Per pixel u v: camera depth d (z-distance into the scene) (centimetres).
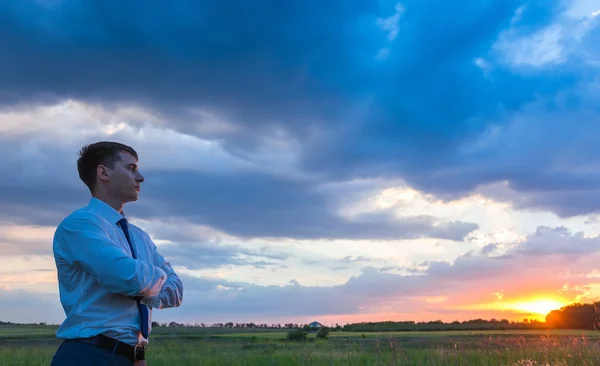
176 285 240
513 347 1052
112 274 200
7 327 8162
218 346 2273
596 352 898
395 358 989
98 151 234
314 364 1088
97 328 209
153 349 1866
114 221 229
